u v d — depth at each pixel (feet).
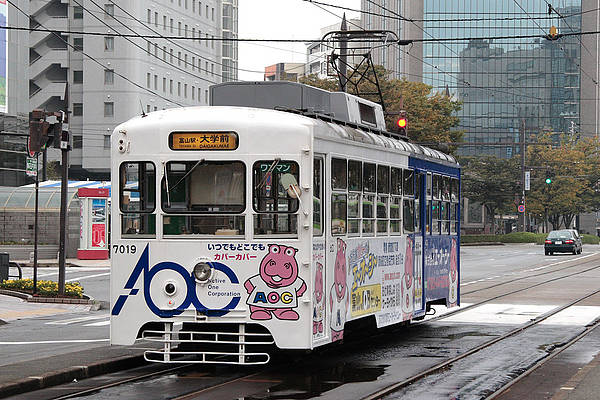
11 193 190.19
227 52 485.56
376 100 234.79
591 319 79.51
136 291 47.44
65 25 369.50
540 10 502.38
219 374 49.29
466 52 501.56
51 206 187.11
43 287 101.81
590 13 508.12
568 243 230.48
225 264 46.62
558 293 108.58
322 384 46.11
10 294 99.96
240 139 46.75
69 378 46.73
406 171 62.59
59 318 81.35
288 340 46.21
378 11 496.23
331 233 49.26
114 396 42.29
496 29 502.38
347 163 51.75
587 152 382.42
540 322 77.20
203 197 47.06
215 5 434.71
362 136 54.65
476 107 508.53
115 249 47.80
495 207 353.51
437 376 49.01
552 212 375.66
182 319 46.85
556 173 362.53
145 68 364.38
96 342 62.59
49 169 329.52
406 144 64.03
